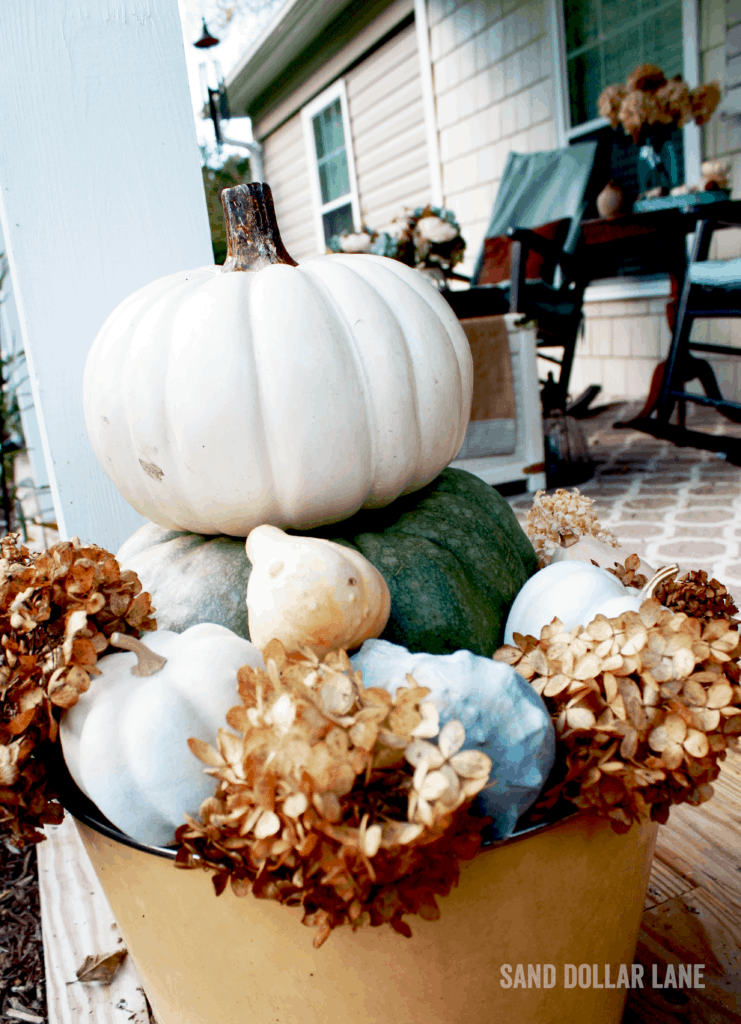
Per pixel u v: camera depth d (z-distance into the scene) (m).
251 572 0.83
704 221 3.29
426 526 0.96
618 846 0.68
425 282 1.05
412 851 0.52
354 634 0.72
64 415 1.26
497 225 4.50
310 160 7.89
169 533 1.05
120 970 1.07
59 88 1.21
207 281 0.93
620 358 5.19
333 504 0.89
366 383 0.88
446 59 5.79
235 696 0.68
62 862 1.31
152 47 1.26
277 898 0.56
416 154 6.41
